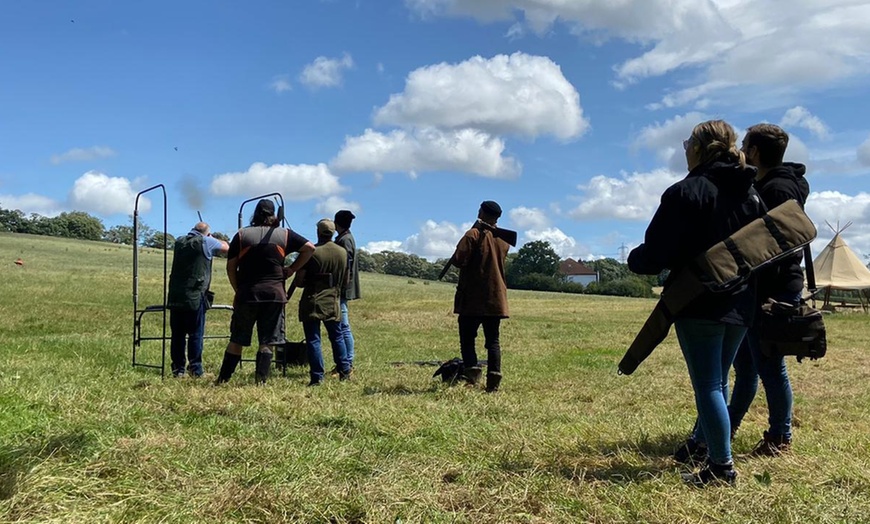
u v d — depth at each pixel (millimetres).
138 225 7727
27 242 61281
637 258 3551
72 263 43344
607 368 9445
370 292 39688
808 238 3418
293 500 3006
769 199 3992
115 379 6438
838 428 5355
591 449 4164
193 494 3066
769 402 4156
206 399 5410
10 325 12922
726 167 3443
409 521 2859
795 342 3801
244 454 3703
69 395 4965
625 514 3008
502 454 3973
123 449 3598
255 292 6793
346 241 8148
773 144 4070
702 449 3943
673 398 6828
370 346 12359
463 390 6598
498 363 6883
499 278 6898
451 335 15633
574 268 127312
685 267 3451
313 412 5152
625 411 5988
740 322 3404
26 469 3162
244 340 6840
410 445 4195
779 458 3961
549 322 21875
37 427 3945
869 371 9688
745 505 3072
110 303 20656
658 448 4312
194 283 7238
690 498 3172
